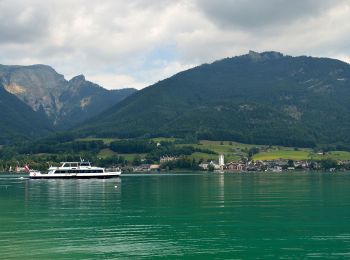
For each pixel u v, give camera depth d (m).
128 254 56.22
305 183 191.88
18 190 162.12
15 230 71.00
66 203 110.94
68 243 61.78
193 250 58.09
